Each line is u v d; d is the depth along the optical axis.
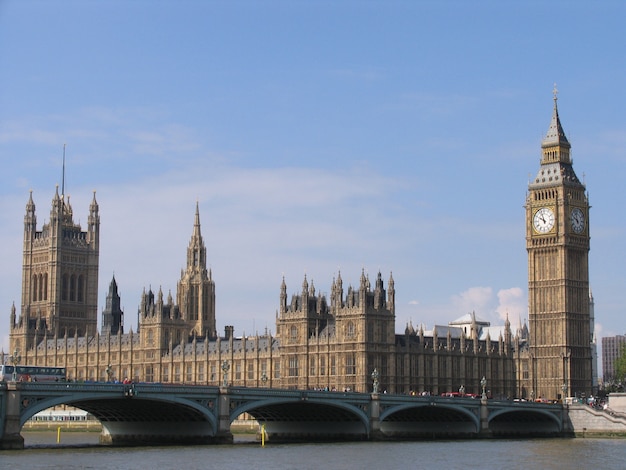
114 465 166.12
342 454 194.88
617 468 178.50
